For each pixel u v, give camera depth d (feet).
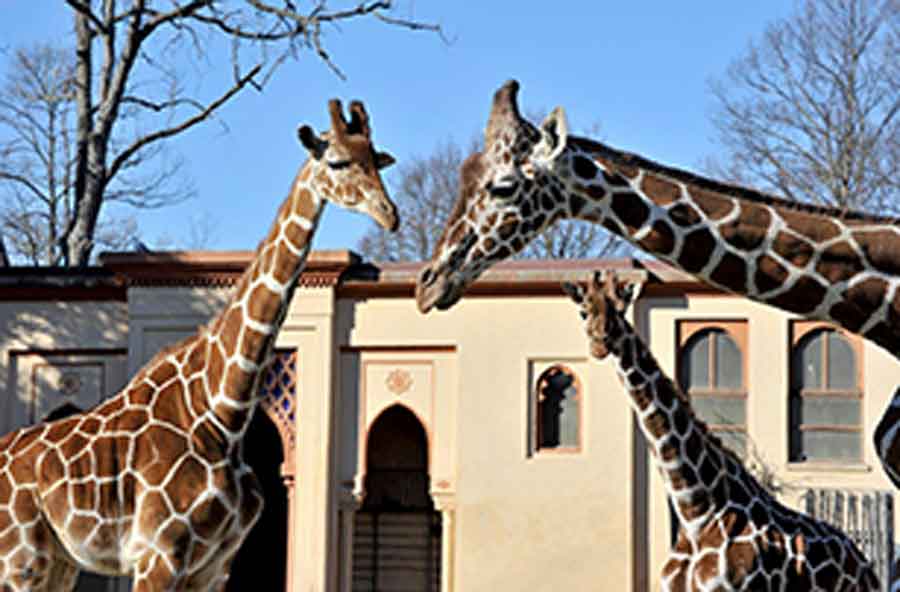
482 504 54.24
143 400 33.19
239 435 32.78
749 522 35.22
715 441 36.17
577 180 25.48
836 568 35.47
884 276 23.81
